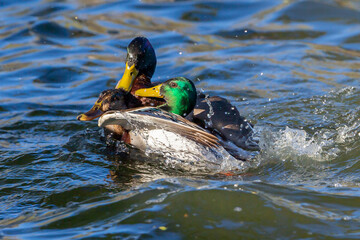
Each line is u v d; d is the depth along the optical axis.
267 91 13.92
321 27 18.41
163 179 8.71
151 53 11.80
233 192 7.82
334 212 7.17
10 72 15.42
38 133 11.52
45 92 14.21
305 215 7.08
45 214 7.73
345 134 10.55
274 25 18.66
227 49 16.98
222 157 9.41
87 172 9.29
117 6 20.62
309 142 10.02
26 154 10.14
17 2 21.27
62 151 10.34
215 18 19.39
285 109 12.59
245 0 20.75
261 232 6.70
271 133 10.48
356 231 6.64
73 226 7.18
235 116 10.27
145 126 9.57
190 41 17.55
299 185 8.29
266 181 8.58
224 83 14.52
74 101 13.59
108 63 16.08
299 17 19.19
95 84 14.63
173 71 15.29
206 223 6.94
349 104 12.71
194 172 9.31
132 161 9.83
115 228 6.93
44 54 16.62
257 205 7.38
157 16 19.66
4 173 9.29
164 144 9.67
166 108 10.28
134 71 11.52
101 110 9.76
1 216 7.75
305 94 13.55
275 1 20.58
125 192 8.26
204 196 7.70
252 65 15.62
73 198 8.25
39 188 8.67
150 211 7.33
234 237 6.60
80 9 20.42
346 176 8.70
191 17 19.50
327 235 6.57
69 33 18.27
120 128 10.41
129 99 10.23
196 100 10.37
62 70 15.50
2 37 17.84
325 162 9.37
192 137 9.30
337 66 15.52
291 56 16.28
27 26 18.66
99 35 18.12
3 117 12.50
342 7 19.78
